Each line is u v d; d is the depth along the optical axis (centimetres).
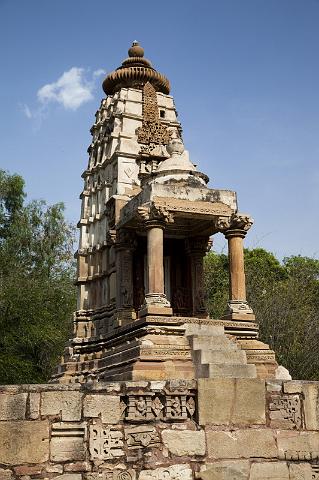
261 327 2842
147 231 1396
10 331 2678
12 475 922
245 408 1061
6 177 3775
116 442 984
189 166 1523
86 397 985
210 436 1031
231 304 1457
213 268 3709
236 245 1484
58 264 3612
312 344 2730
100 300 1680
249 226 1500
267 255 4575
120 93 1775
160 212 1380
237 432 1045
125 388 1010
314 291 3503
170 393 1031
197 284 1631
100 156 1808
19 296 2719
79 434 968
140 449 993
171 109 1836
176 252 1677
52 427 957
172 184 1432
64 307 3078
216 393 1054
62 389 976
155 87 1877
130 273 1543
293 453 1062
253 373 1181
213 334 1345
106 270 1650
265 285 3266
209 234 1634
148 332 1301
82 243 1775
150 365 1216
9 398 950
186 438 1020
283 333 2795
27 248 3562
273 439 1060
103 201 1725
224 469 1020
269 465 1044
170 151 1572
